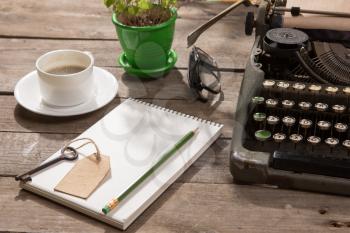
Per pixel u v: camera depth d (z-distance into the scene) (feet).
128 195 3.87
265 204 3.94
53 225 3.77
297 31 4.59
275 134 4.19
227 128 4.65
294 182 4.00
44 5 6.48
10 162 4.29
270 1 4.68
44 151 4.40
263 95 4.42
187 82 5.19
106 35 5.93
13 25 6.07
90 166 4.09
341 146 4.17
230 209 3.90
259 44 4.75
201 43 5.74
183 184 4.10
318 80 4.52
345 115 4.33
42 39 5.85
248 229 3.75
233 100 4.97
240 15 6.22
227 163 4.30
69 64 4.89
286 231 3.73
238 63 5.44
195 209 3.90
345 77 4.54
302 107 4.28
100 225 3.77
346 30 4.65
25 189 4.03
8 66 5.41
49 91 4.66
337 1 4.84
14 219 3.81
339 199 3.98
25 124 4.69
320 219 3.82
